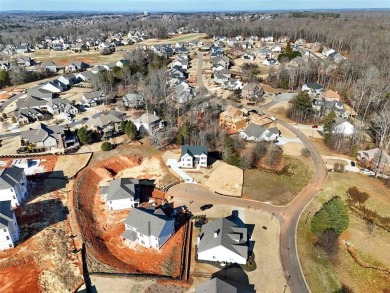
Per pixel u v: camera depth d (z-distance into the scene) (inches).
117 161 3312.0
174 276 2043.6
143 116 3964.1
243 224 2492.6
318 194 2854.3
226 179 3058.6
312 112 4372.5
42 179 2987.2
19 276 2001.7
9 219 2188.7
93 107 4768.7
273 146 3467.0
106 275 2016.5
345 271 2123.5
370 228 2475.4
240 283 1999.3
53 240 2262.6
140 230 2246.6
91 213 2618.1
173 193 2866.6
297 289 1975.9
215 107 4466.0
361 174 3139.8
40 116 4362.7
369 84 4552.2
